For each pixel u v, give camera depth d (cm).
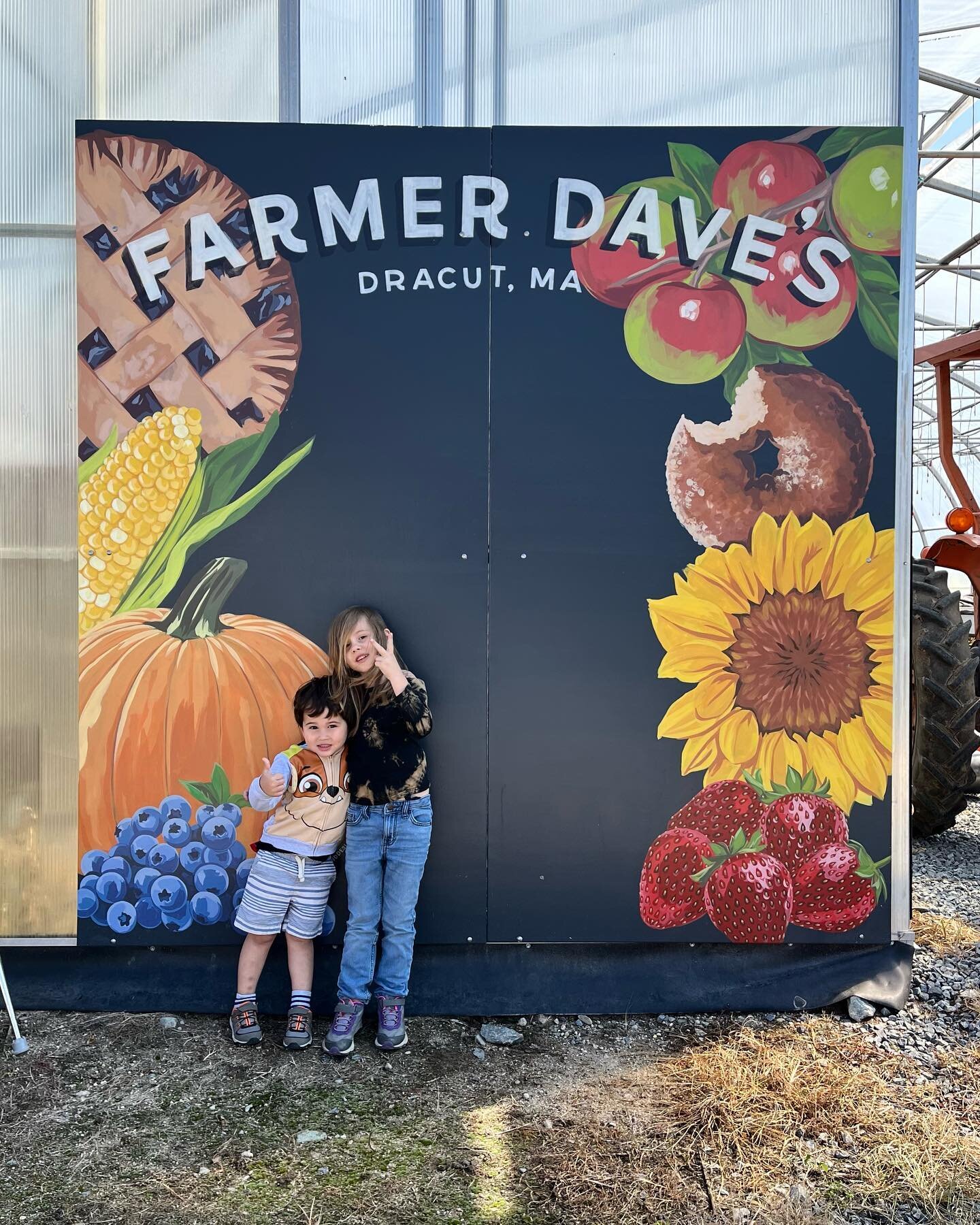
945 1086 268
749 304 311
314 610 309
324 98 310
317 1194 223
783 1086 268
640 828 313
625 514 311
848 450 313
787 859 315
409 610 309
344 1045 280
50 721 312
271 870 284
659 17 314
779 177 310
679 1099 262
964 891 414
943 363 552
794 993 313
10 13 308
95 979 310
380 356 307
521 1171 231
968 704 448
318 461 307
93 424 306
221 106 309
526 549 310
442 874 310
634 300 309
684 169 308
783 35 315
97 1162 233
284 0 309
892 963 316
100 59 306
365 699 284
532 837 311
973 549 535
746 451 312
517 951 313
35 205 308
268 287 305
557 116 313
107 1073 272
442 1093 264
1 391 310
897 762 316
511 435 309
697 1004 312
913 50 313
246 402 306
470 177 306
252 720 309
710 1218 216
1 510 311
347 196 305
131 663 308
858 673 316
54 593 311
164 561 307
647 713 312
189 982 310
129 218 304
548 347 309
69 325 310
